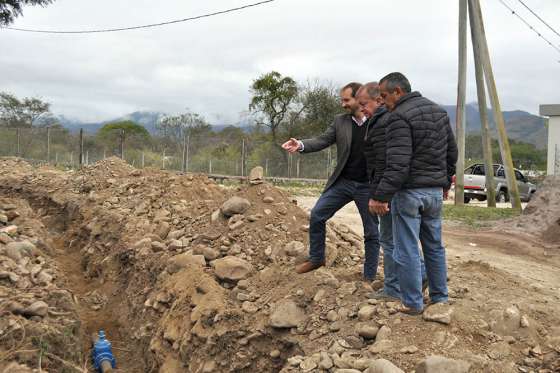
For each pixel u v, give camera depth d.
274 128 33.25
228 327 4.73
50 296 5.37
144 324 5.82
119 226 8.11
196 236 6.58
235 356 4.55
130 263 7.11
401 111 3.82
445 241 9.34
